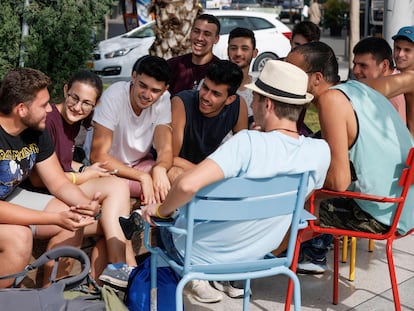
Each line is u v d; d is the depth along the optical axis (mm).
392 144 3883
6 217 3490
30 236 3559
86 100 4105
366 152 3852
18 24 8188
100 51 14750
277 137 3184
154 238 4363
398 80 4316
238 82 4445
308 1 32625
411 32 5004
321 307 4402
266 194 3170
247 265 3271
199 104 4660
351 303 4473
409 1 7066
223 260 3279
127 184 4102
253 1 24938
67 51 8430
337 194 3865
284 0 33031
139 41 14922
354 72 4992
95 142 4469
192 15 7160
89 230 4027
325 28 28391
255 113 3352
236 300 4441
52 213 3562
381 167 3869
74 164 4527
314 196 3902
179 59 6062
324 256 4883
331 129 3807
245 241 3256
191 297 4402
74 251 3396
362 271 4992
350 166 3910
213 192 3080
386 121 3910
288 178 3217
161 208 3205
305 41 6547
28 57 8211
